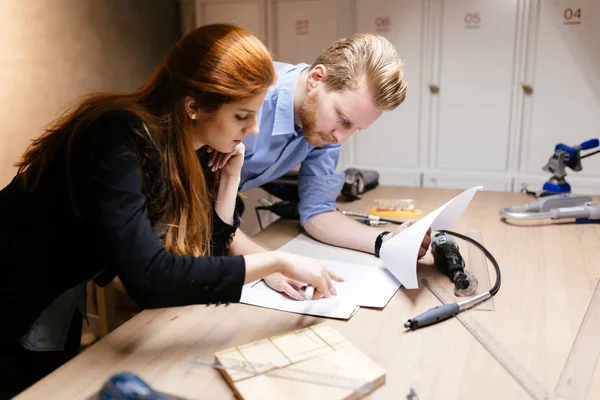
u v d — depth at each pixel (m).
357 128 1.20
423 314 0.93
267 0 2.48
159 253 0.80
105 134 0.79
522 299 1.03
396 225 1.52
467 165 2.40
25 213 0.91
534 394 0.73
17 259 0.92
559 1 2.09
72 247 0.92
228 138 0.87
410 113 2.41
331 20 2.42
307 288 0.99
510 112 2.27
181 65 0.82
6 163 1.95
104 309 1.95
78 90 2.24
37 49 2.03
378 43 1.14
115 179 0.77
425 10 2.27
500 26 2.19
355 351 0.81
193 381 0.76
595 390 0.74
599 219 1.50
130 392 0.58
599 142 1.68
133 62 2.54
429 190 1.93
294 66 1.37
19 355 0.97
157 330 0.91
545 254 1.27
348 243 1.33
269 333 0.90
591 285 1.09
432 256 1.28
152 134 0.84
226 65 0.79
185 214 0.94
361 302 1.01
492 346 0.85
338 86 1.14
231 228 1.10
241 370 0.76
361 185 1.82
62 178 0.87
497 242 1.35
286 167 1.47
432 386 0.75
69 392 0.73
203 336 0.89
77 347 1.10
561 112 2.21
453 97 2.34
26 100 2.01
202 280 0.81
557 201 1.56
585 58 2.11
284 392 0.71
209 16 2.63
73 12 2.18
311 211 1.43
